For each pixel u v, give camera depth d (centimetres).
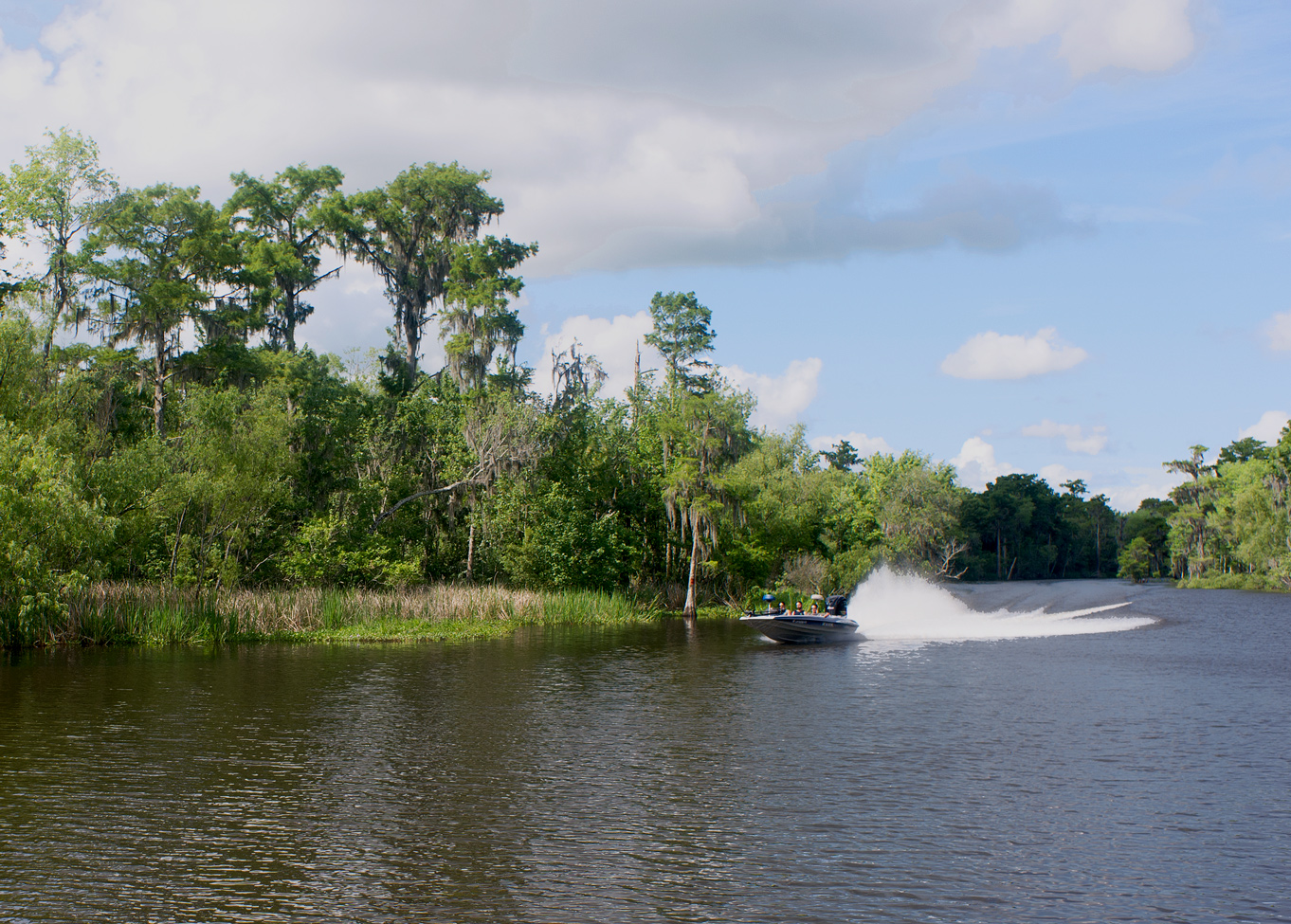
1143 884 1031
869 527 7819
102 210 4688
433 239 6788
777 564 6278
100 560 3444
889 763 1553
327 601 3797
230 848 1125
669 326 7894
